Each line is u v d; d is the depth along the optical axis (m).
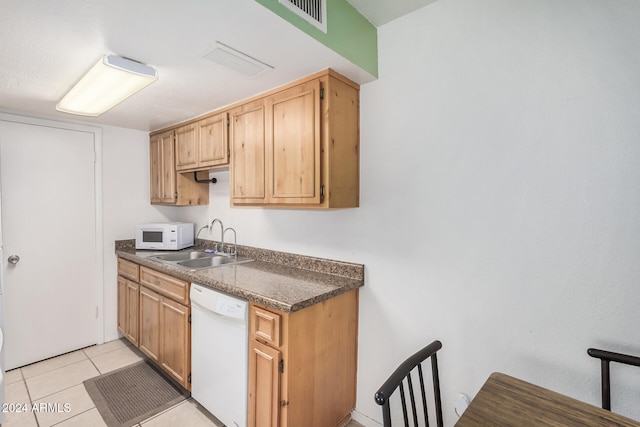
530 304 1.29
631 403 1.10
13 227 2.35
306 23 1.28
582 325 1.18
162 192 2.90
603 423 0.81
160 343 2.22
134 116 2.50
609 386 1.08
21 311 2.40
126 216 2.96
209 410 1.79
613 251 1.12
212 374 1.75
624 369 1.12
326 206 1.59
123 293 2.76
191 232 2.98
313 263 2.04
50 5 1.07
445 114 1.50
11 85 1.83
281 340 1.42
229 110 2.16
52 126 2.52
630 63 1.08
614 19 1.11
